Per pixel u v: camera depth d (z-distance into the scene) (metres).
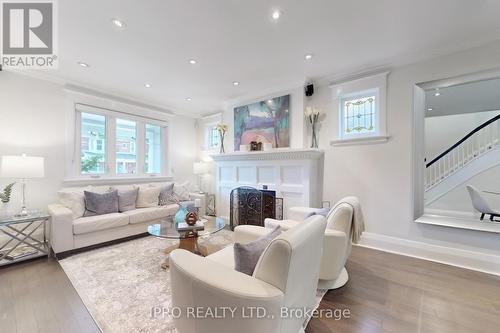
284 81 3.61
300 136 3.60
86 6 1.88
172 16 2.02
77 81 3.51
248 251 1.29
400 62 2.89
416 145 2.80
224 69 3.15
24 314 1.69
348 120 3.40
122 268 2.43
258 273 1.12
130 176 4.29
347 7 1.92
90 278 2.22
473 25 2.20
